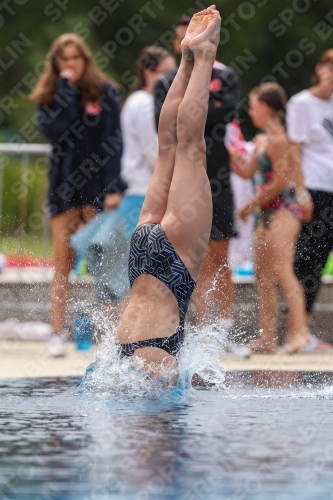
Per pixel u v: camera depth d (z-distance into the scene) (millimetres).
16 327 19703
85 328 17266
